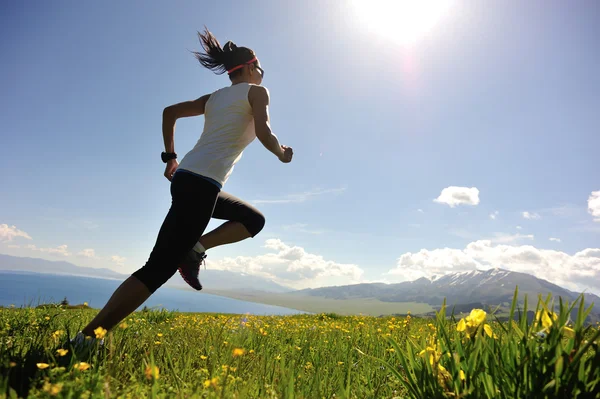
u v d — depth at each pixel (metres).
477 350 1.69
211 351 3.04
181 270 3.32
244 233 3.61
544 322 1.71
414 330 4.83
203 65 3.76
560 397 1.41
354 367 3.09
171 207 3.09
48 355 2.26
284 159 3.44
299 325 6.71
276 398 1.94
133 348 2.81
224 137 3.23
